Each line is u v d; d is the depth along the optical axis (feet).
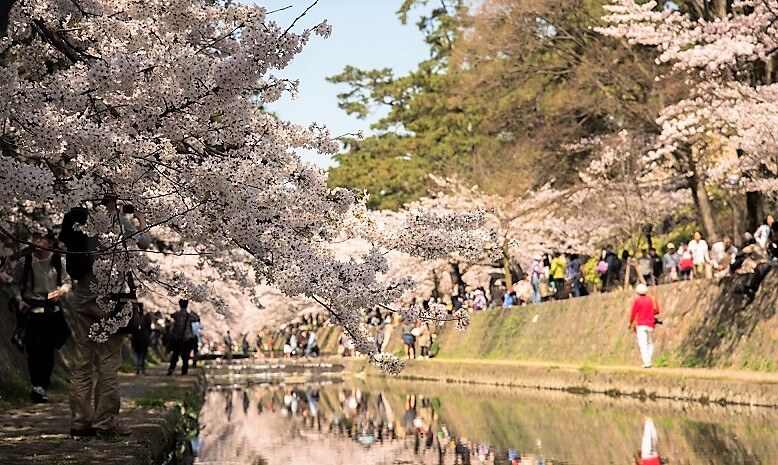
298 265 26.99
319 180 29.68
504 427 58.23
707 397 71.46
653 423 57.16
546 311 119.85
